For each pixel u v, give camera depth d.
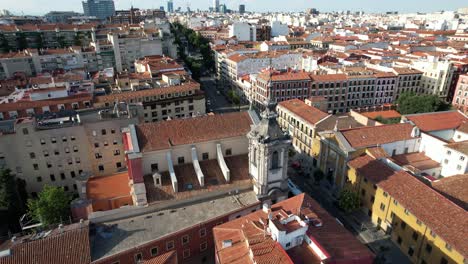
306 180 98.81
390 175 74.19
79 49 188.75
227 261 46.88
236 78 196.25
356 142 86.12
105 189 71.31
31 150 84.69
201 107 138.62
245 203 65.50
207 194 66.00
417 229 64.75
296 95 155.88
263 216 54.97
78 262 50.84
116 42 191.88
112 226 60.00
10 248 51.09
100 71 176.12
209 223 61.16
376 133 89.81
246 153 74.81
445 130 101.00
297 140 115.75
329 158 93.12
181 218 61.75
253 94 172.38
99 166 92.44
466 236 55.31
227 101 189.38
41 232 58.62
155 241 56.12
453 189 71.56
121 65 198.25
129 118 90.31
